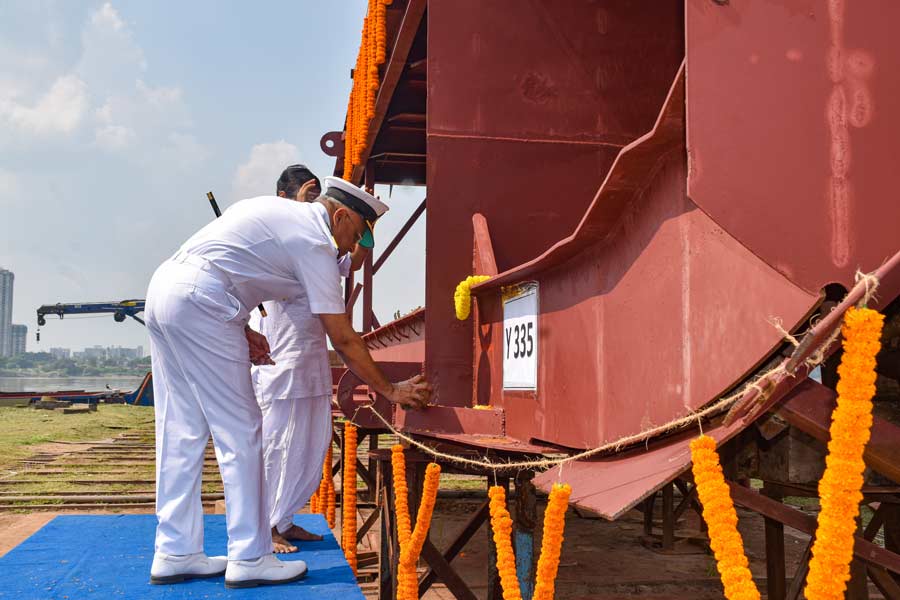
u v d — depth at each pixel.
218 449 3.33
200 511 3.41
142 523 4.61
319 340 4.45
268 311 4.44
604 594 6.20
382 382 3.81
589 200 5.27
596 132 5.34
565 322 3.33
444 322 4.92
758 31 1.87
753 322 1.90
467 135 5.17
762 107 1.84
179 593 3.15
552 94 5.32
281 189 4.64
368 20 8.62
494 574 4.14
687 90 1.85
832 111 1.81
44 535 4.27
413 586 2.84
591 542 8.13
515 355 4.06
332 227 3.77
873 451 1.75
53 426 25.86
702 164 1.84
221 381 3.30
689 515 8.62
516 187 5.16
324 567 3.69
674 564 7.16
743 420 1.87
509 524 2.20
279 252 3.40
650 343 2.48
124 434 22.89
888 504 3.29
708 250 2.11
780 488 3.04
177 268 3.35
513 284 4.12
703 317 2.13
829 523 1.31
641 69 5.44
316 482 4.39
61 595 3.10
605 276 2.89
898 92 1.80
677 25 5.54
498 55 5.26
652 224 2.46
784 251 1.79
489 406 4.53
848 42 1.82
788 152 1.82
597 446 2.92
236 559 3.26
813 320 1.80
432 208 5.05
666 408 2.35
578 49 5.42
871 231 1.78
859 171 1.79
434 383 4.85
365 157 10.66
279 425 4.30
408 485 4.50
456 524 9.17
